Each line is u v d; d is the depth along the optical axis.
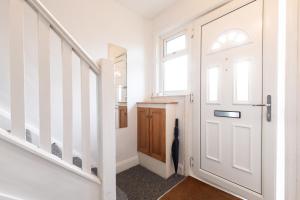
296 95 1.31
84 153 1.00
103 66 1.02
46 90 0.86
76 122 1.84
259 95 1.54
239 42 1.68
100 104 1.03
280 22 1.42
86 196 0.98
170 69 2.63
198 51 2.09
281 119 1.43
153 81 2.78
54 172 0.87
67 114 0.94
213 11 1.91
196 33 2.12
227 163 1.79
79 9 1.89
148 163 2.39
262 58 1.52
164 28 2.51
